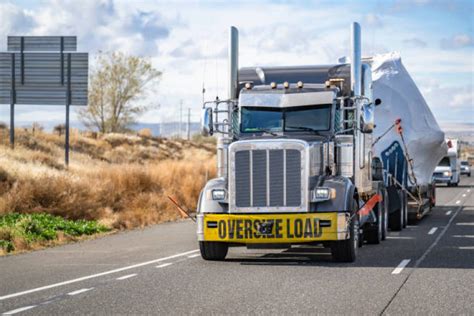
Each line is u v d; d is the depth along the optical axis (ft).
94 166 144.36
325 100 54.85
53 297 36.81
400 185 82.28
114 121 242.17
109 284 41.04
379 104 84.07
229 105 56.29
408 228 81.87
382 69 85.56
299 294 37.55
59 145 181.88
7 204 77.56
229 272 46.06
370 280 42.47
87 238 70.28
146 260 52.49
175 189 108.17
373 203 57.62
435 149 91.15
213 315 32.14
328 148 53.57
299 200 49.78
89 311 33.14
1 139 158.20
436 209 113.60
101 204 88.69
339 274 45.06
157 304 34.78
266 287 39.88
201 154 232.12
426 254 56.13
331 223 49.29
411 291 38.55
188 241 66.18
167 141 240.53
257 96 55.57
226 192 50.80
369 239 64.54
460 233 74.95
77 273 45.62
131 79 241.96
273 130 54.85
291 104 54.90
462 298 36.45
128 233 74.59
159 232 75.46
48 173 95.81
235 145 50.52
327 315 32.09
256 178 50.16
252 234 49.80
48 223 73.20
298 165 49.88
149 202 96.17
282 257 54.54
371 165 64.13
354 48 57.62
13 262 51.67
